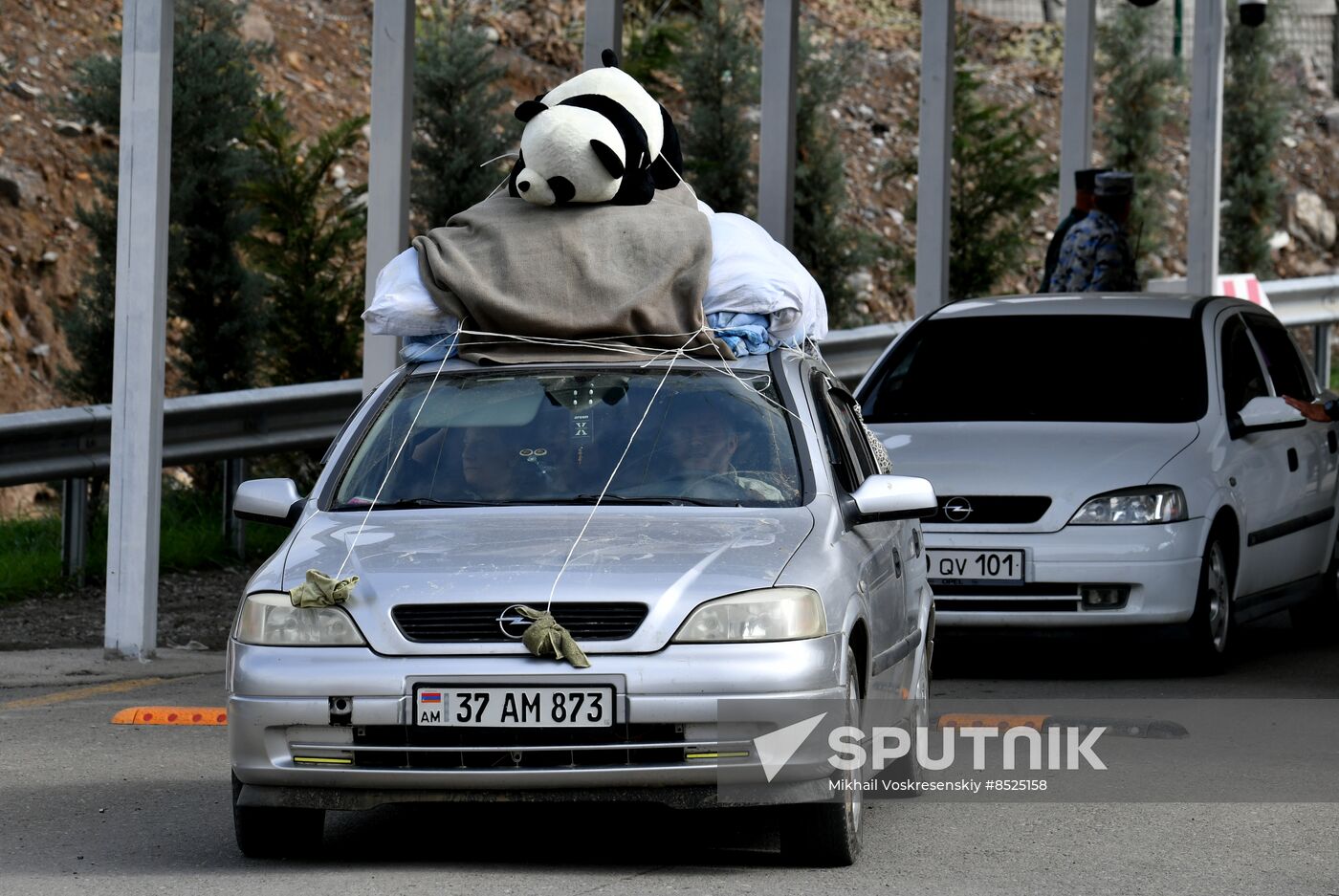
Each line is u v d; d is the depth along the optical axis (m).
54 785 23.91
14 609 38.97
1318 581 36.75
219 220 49.56
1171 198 88.81
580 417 21.84
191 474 54.22
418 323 23.02
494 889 18.30
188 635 36.59
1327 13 99.06
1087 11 53.75
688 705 18.06
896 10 98.62
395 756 18.38
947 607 31.22
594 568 18.80
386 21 36.47
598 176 23.03
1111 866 19.50
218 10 50.38
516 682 18.08
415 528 20.22
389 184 36.59
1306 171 89.88
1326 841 20.66
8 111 64.38
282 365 52.09
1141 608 30.84
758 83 62.72
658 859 19.83
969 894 18.30
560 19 81.62
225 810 22.47
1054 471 31.33
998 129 66.25
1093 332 35.28
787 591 18.66
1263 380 36.12
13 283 59.25
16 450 39.44
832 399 23.75
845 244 62.72
